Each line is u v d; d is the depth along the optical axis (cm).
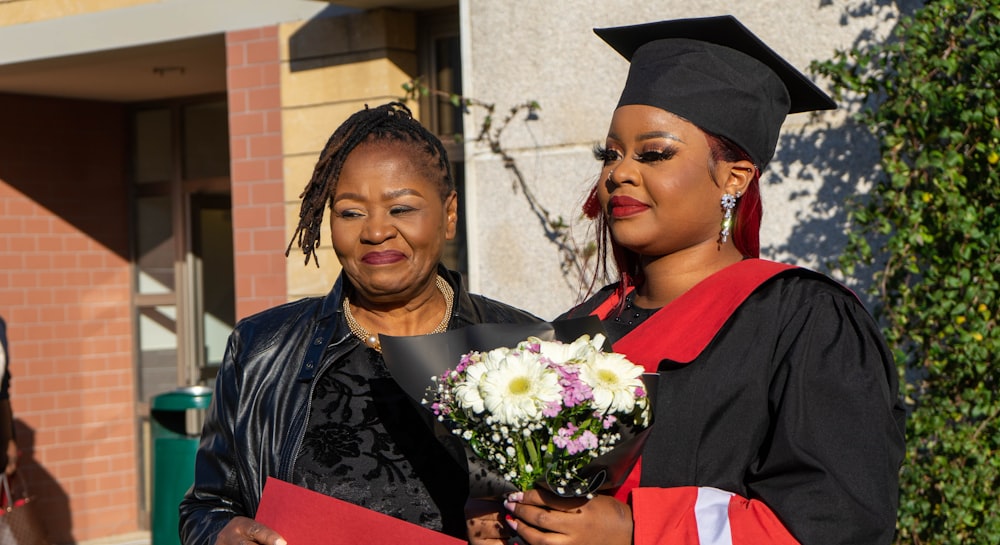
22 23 723
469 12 517
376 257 239
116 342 874
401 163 240
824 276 208
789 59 442
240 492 243
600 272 479
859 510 184
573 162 492
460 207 596
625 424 193
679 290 219
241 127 646
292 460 236
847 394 192
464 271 595
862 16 426
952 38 393
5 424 627
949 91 390
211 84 812
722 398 199
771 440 197
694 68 215
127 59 725
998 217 389
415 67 607
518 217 505
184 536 238
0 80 782
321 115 618
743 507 191
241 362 247
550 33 497
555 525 190
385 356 213
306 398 240
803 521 185
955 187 393
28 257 836
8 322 825
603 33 233
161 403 569
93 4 696
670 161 211
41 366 838
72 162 859
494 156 511
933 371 398
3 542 502
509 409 185
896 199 402
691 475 199
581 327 211
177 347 868
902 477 401
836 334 198
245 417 243
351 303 253
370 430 237
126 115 885
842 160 430
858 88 413
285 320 253
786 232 441
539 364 191
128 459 876
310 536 220
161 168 873
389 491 232
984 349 388
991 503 392
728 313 205
